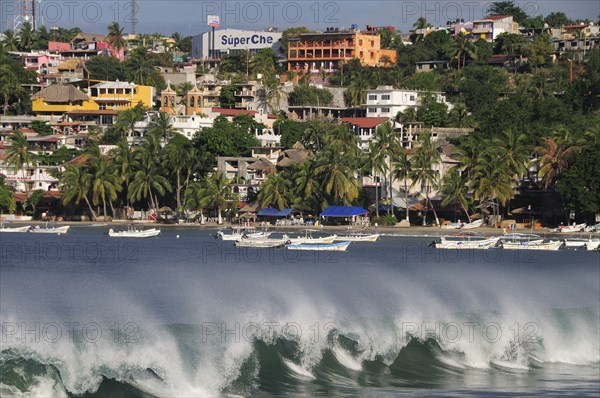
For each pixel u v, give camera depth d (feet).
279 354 391.65
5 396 335.88
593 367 420.36
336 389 379.35
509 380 396.78
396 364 408.05
